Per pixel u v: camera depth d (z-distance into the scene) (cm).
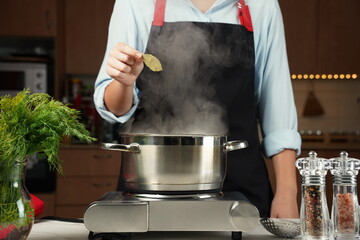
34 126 114
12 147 110
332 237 131
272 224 131
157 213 125
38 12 492
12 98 117
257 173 183
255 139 185
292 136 183
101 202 125
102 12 509
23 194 116
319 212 121
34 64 488
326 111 564
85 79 550
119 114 170
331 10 522
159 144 125
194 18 184
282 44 190
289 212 174
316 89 564
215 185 132
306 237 122
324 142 550
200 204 126
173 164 125
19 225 114
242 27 183
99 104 171
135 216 125
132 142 128
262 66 190
